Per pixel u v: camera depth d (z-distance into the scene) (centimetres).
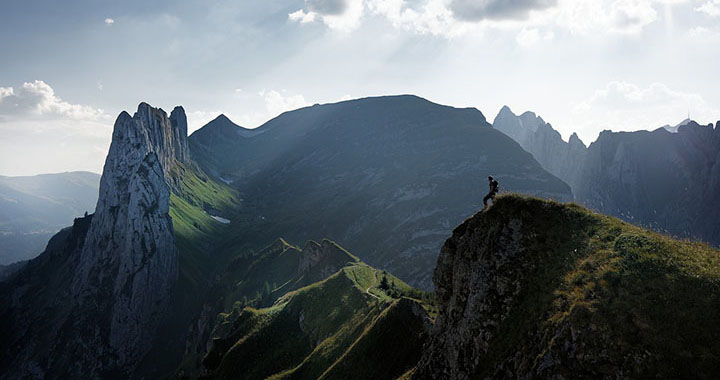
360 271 14200
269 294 19900
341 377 7856
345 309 11781
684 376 2792
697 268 3372
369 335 8200
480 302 4253
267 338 12681
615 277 3534
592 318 3281
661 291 3269
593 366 3083
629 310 3222
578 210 4538
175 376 18512
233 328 14000
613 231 4119
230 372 11912
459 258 4791
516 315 3925
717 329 2925
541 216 4531
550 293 3816
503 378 3625
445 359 4412
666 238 3922
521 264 4216
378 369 7494
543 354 3372
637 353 2978
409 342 7494
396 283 14312
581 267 3869
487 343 3969
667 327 3036
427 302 8575
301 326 12712
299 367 10081
